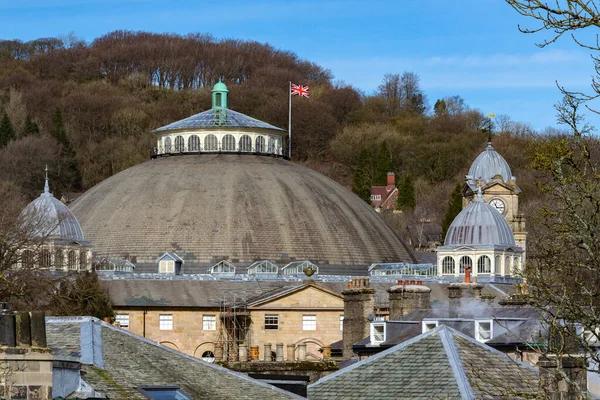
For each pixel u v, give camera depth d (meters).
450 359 72.56
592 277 66.81
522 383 71.44
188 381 66.81
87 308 179.00
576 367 65.38
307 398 70.88
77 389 58.88
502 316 104.44
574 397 64.56
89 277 184.62
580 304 63.62
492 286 198.00
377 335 114.12
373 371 73.44
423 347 74.44
